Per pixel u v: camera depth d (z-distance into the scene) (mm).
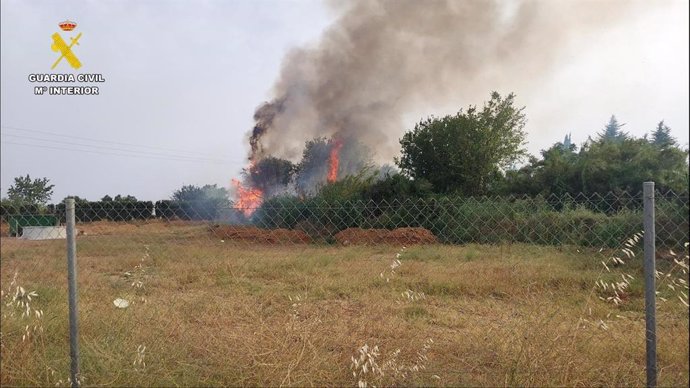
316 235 11000
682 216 3793
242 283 7543
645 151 18812
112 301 5309
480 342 4090
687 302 3355
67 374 3303
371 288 7230
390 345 4051
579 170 20250
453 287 7188
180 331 4109
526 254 8828
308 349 3436
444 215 11461
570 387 3111
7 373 3170
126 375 3252
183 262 8766
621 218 6824
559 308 4492
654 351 2865
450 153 24578
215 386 3184
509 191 23312
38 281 7320
